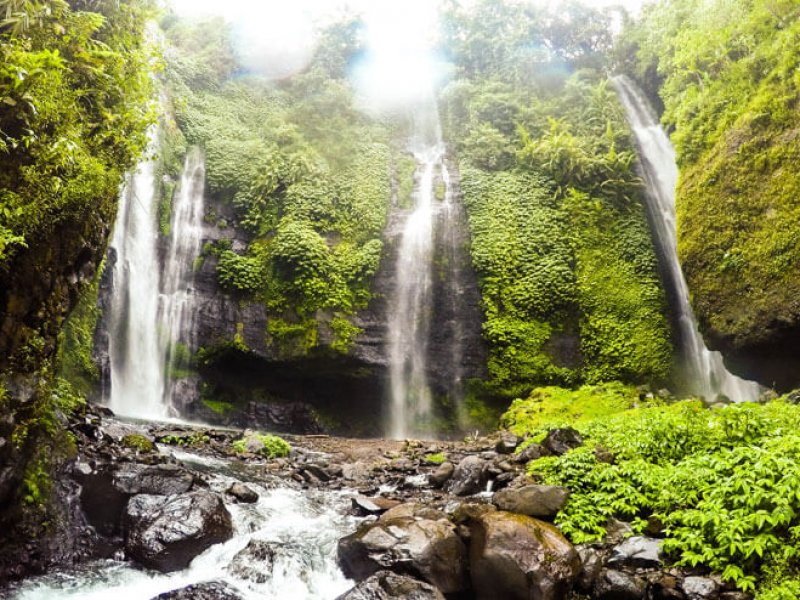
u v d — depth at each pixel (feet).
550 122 62.95
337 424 52.37
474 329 52.85
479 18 78.02
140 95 21.40
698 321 42.39
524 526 17.19
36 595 14.62
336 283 51.52
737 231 39.37
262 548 17.30
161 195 50.37
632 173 58.13
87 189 17.06
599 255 54.08
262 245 53.31
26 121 15.14
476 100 69.31
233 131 60.39
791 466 16.35
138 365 45.11
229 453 30.40
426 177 62.18
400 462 32.78
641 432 24.66
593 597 16.17
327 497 24.14
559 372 50.19
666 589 15.57
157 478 19.74
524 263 53.88
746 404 24.82
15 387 16.08
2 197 14.71
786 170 36.86
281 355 49.60
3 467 15.35
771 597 14.24
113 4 21.07
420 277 54.39
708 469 18.78
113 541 17.34
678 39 55.93
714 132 43.65
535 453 26.09
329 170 59.41
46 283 16.72
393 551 16.71
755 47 43.39
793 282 34.99
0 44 14.44
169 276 49.67
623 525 18.72
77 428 23.13
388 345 51.98
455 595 16.42
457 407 51.67
